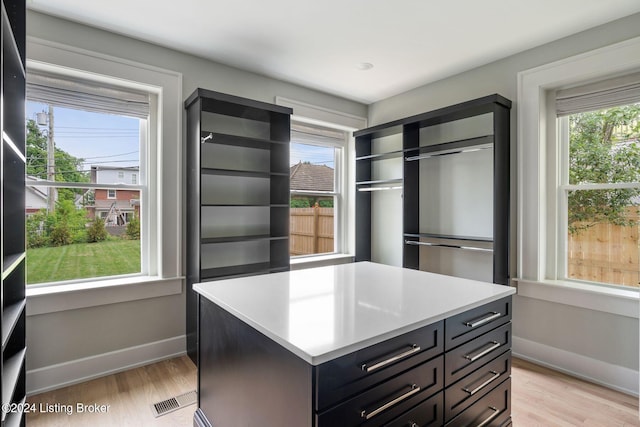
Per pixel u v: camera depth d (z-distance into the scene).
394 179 3.48
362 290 1.54
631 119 2.29
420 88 3.41
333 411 0.94
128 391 2.16
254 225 3.12
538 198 2.57
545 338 2.54
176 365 2.51
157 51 2.55
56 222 2.34
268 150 3.18
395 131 3.48
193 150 2.55
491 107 2.65
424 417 1.17
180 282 2.67
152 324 2.57
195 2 2.02
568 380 2.32
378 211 3.91
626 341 2.19
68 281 2.37
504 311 1.53
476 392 1.39
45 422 1.84
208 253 2.87
